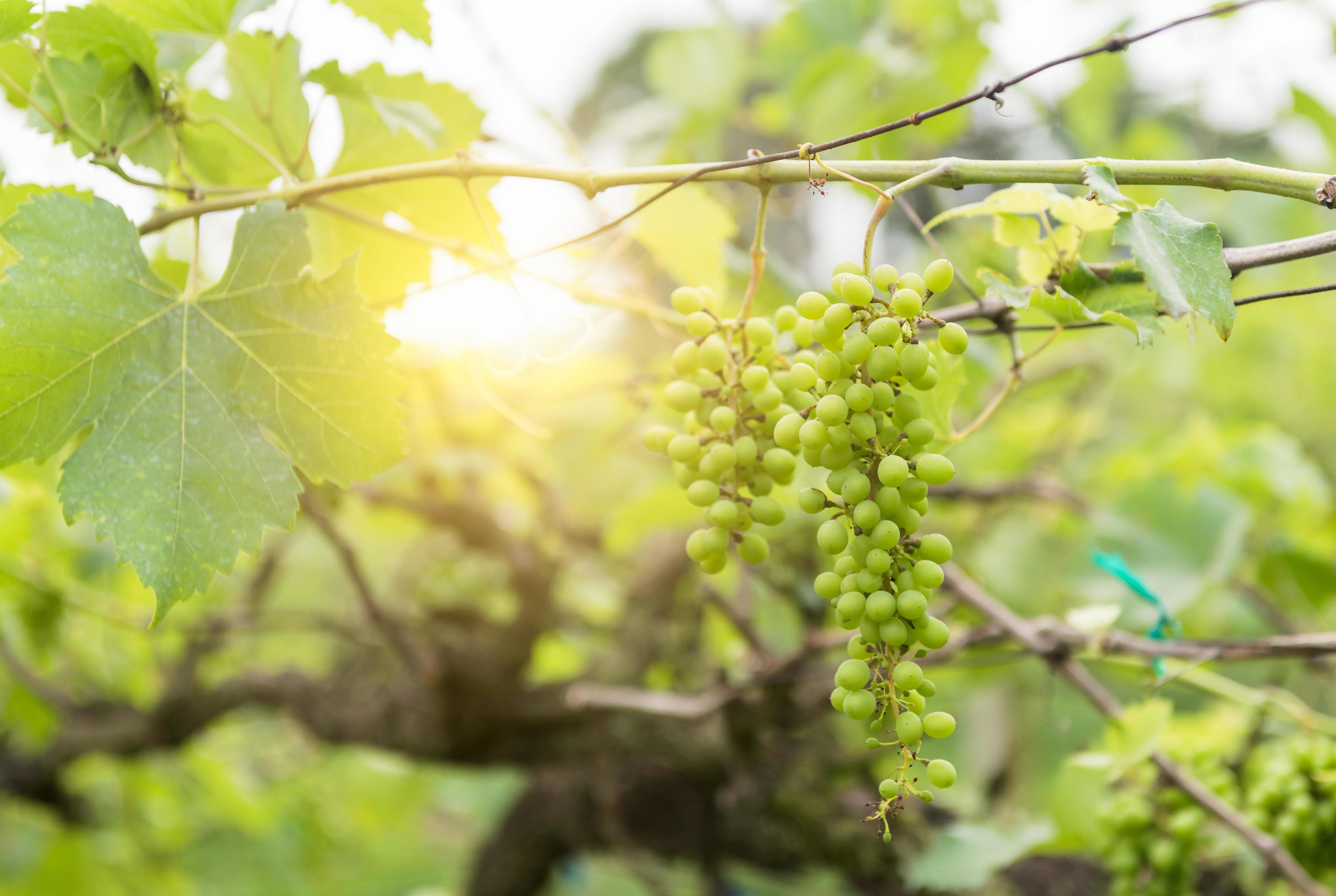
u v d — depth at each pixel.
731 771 1.54
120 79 1.02
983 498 1.67
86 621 1.86
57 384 0.95
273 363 0.98
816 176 0.95
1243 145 2.05
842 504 0.92
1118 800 1.17
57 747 2.06
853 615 0.90
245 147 1.07
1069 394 2.24
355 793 2.72
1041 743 2.07
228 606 1.92
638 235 1.13
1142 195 1.31
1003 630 1.18
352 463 0.98
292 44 1.05
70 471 0.95
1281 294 0.93
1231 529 1.43
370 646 1.95
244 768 2.65
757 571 1.59
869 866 1.48
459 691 1.66
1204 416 1.88
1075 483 2.07
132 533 0.95
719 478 0.96
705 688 1.67
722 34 1.93
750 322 0.98
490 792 3.05
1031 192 0.97
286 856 2.93
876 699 0.91
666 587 1.79
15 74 1.03
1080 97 1.96
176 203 1.07
